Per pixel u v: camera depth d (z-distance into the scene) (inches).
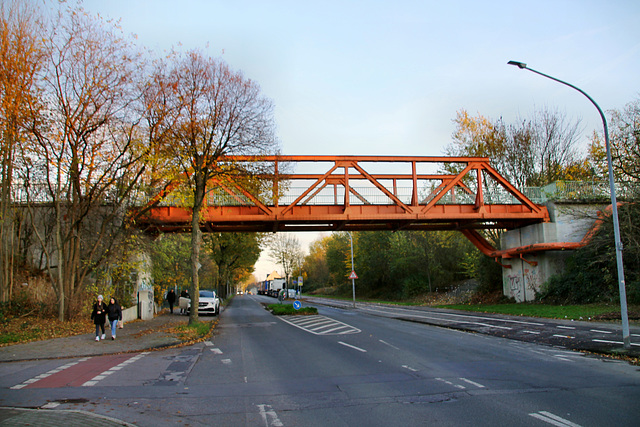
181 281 1566.2
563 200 1227.9
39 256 1012.5
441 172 1587.1
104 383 365.1
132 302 1059.9
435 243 1914.4
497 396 297.3
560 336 608.7
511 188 1229.7
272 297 3656.5
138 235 973.2
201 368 436.8
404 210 1198.9
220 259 2066.9
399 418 253.4
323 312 1376.7
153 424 249.6
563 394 297.9
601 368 391.5
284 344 620.7
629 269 976.9
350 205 1201.4
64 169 807.7
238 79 852.6
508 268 1376.7
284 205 1178.0
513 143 1635.1
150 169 884.0
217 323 1031.6
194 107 837.2
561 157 1601.9
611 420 238.7
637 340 533.6
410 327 829.2
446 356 476.4
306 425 244.7
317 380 368.8
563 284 1120.2
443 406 276.4
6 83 729.0
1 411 271.9
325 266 4003.4
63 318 830.5
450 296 1771.7
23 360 493.7
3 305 804.0
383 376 377.4
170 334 708.7
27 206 879.7
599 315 814.5
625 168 1114.7
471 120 1595.7
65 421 247.1
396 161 1231.5
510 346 550.0
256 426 245.0
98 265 899.4
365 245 2583.7
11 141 762.2
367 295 2736.2
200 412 274.7
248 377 388.2
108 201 911.0
